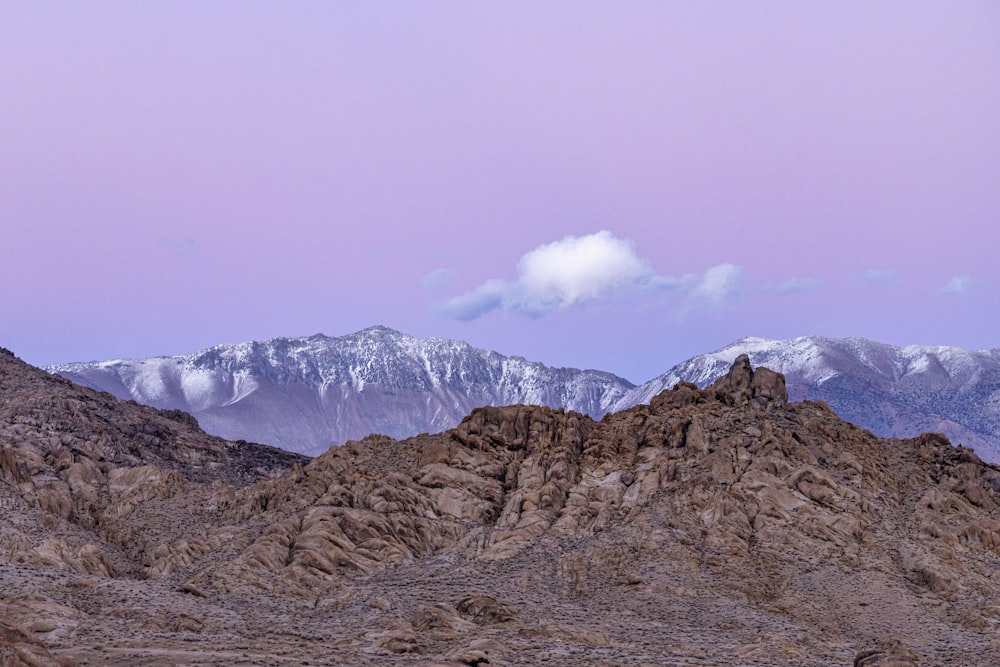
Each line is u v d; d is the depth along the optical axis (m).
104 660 133.75
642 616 169.25
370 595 176.12
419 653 146.12
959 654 156.75
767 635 155.88
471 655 138.25
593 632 157.50
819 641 157.88
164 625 155.25
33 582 166.00
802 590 178.00
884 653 143.25
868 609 172.75
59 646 139.62
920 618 170.38
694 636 159.50
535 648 148.12
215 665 133.50
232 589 176.25
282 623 164.00
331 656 141.62
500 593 174.00
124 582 173.38
